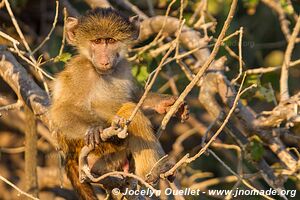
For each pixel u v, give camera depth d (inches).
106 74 433.7
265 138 485.7
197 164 657.0
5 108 462.0
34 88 460.1
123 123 370.0
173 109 380.8
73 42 448.1
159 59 553.0
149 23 545.0
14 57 497.4
